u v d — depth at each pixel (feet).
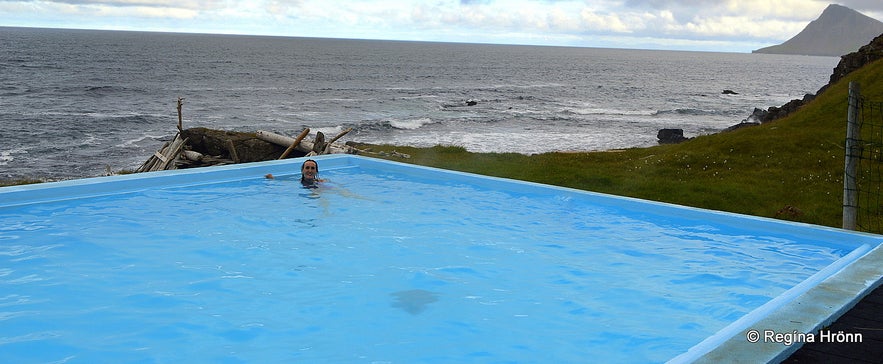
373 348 14.02
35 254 20.22
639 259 21.15
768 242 23.17
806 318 12.09
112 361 13.03
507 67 498.28
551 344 14.35
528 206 28.96
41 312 15.53
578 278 19.11
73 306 16.01
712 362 10.11
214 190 31.19
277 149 63.21
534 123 157.07
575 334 14.92
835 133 55.21
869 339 11.51
